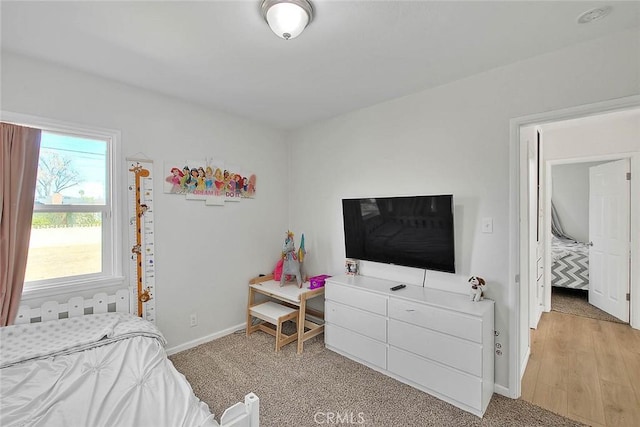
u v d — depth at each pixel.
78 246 2.24
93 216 2.31
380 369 2.43
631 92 1.69
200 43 1.83
